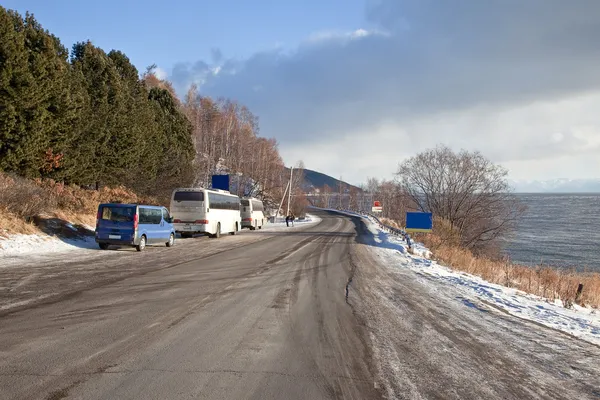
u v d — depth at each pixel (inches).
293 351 217.8
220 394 161.5
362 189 5467.5
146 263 524.7
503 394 178.5
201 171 2091.5
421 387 180.2
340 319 290.5
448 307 360.8
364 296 380.8
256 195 2630.4
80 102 908.6
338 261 629.0
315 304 334.0
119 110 1123.9
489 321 321.1
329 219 2733.8
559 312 419.2
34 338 219.5
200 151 2442.2
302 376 184.7
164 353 205.0
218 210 1031.6
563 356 242.8
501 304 407.8
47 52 808.9
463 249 1326.3
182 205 958.4
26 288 345.1
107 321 258.1
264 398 160.1
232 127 2640.3
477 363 217.5
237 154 2583.7
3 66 698.2
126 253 623.2
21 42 724.7
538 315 374.3
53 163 847.7
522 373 207.3
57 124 824.3
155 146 1398.9
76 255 569.9
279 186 2876.5
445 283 502.9
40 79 779.4
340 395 166.9
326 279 461.4
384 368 200.7
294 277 462.3
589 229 3034.0
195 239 954.7
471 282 544.4
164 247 745.0
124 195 1141.1
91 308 288.8
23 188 679.7
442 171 1737.2
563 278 829.2
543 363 226.4
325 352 219.0
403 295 399.9
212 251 695.7
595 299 671.1
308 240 1002.7
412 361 213.5
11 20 722.2
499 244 1759.4
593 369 222.4
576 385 196.1
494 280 682.2
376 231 1573.6
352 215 3484.3
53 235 666.8
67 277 403.2
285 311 305.3
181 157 1590.8
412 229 1075.9
